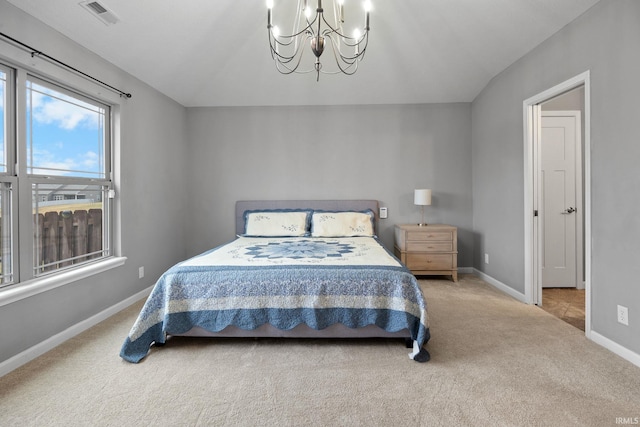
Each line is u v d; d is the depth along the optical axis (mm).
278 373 1861
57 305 2240
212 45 3084
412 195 4289
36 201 2180
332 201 4258
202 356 2064
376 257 2568
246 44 3168
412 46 3203
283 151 4305
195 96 3996
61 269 2359
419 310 2100
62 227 2398
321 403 1588
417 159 4273
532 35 2723
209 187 4312
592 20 2201
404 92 3996
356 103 4238
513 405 1562
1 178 1937
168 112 3820
